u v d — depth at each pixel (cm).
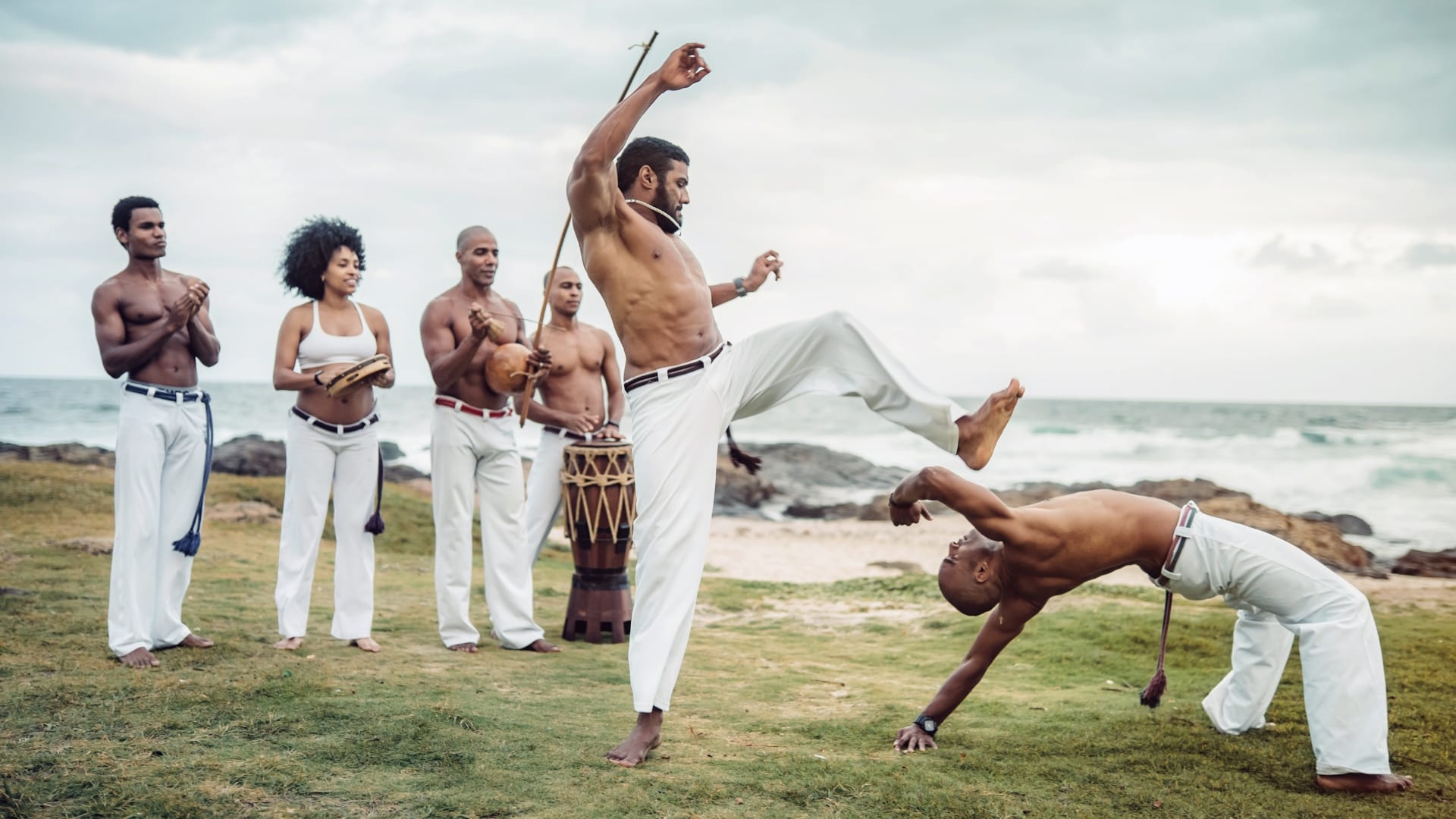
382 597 852
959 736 477
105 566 837
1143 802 395
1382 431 4188
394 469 2369
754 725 493
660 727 437
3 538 941
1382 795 406
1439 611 822
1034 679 613
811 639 767
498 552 657
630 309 441
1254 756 452
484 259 652
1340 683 416
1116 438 4203
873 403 439
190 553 591
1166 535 441
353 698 491
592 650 672
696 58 421
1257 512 1730
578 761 419
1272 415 5547
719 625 834
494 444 646
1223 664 637
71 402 6247
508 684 551
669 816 366
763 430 4975
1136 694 572
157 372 569
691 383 441
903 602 930
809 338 448
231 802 363
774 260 546
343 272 623
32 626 607
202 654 575
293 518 621
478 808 366
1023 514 427
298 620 617
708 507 445
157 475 565
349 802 368
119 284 564
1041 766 433
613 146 415
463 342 623
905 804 385
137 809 354
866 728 489
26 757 395
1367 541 2016
